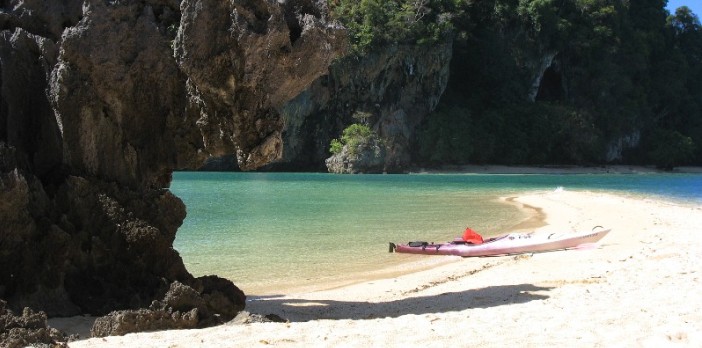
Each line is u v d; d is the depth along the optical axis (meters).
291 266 12.91
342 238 16.86
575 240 12.02
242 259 13.72
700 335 6.05
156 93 7.90
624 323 6.62
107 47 7.45
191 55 6.97
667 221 19.88
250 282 11.35
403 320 7.07
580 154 89.06
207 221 20.84
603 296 8.13
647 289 8.52
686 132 103.19
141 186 8.06
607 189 43.62
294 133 79.38
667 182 56.25
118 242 7.34
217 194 34.47
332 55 7.42
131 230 7.34
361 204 28.22
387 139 79.94
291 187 42.31
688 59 112.81
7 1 7.96
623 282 9.22
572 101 96.50
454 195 35.34
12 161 6.95
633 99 98.94
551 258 12.77
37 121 7.58
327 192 37.28
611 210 24.72
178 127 8.04
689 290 8.34
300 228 18.97
